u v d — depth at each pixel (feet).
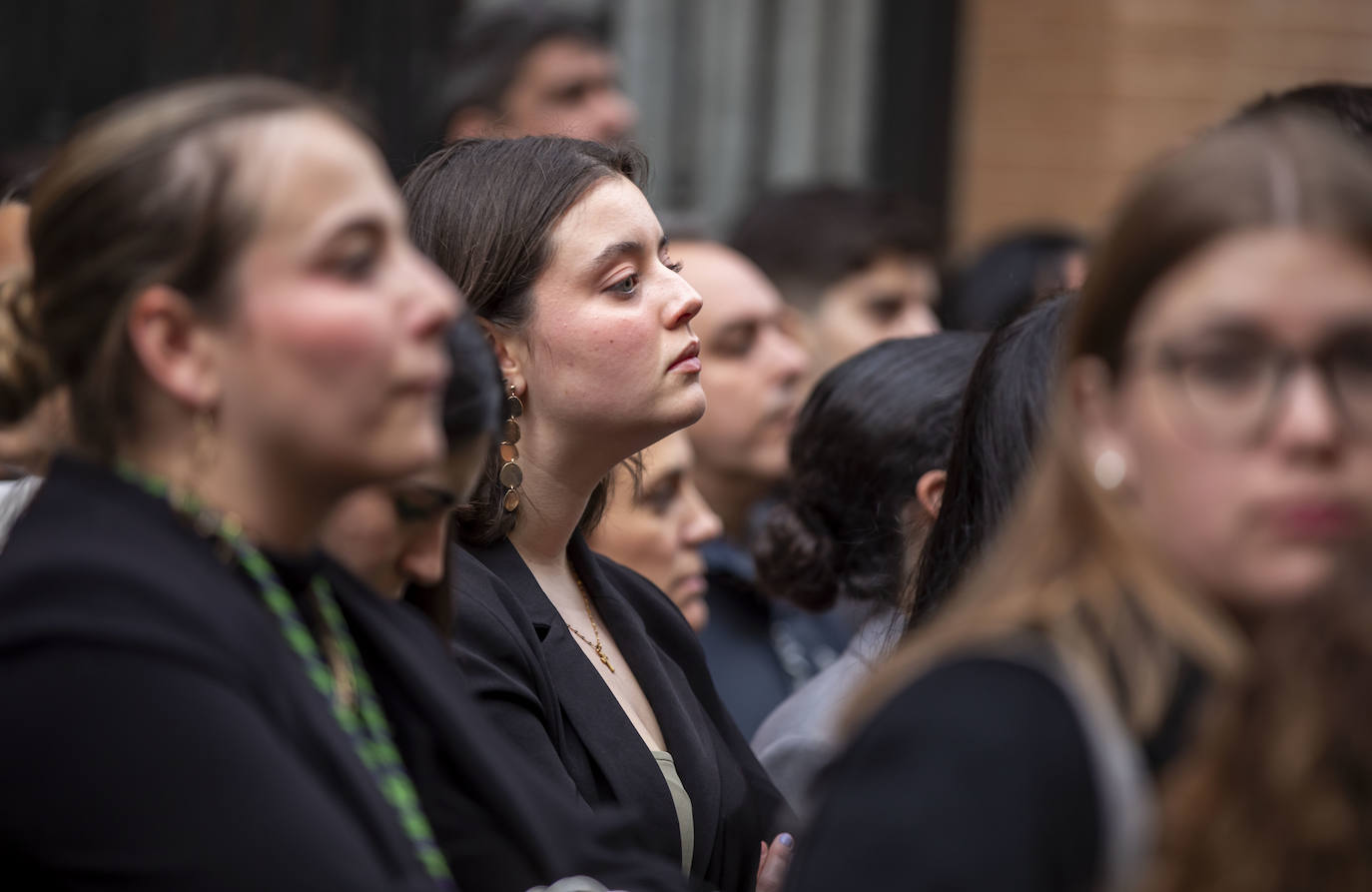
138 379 8.02
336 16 32.83
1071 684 7.02
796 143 33.30
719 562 21.17
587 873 9.71
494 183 12.89
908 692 7.25
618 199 12.88
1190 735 7.07
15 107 31.86
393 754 8.74
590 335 12.57
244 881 7.29
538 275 12.66
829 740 14.62
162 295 7.79
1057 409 7.73
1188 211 7.18
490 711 11.36
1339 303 6.94
